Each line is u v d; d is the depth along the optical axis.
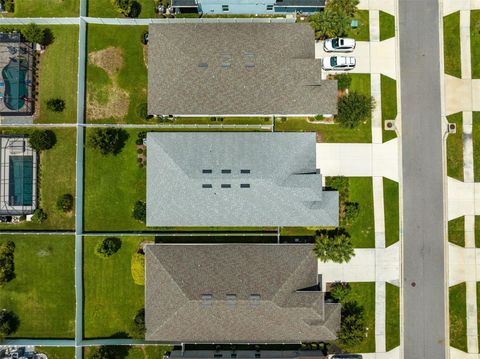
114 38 44.38
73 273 43.69
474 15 44.69
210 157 40.78
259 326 40.69
